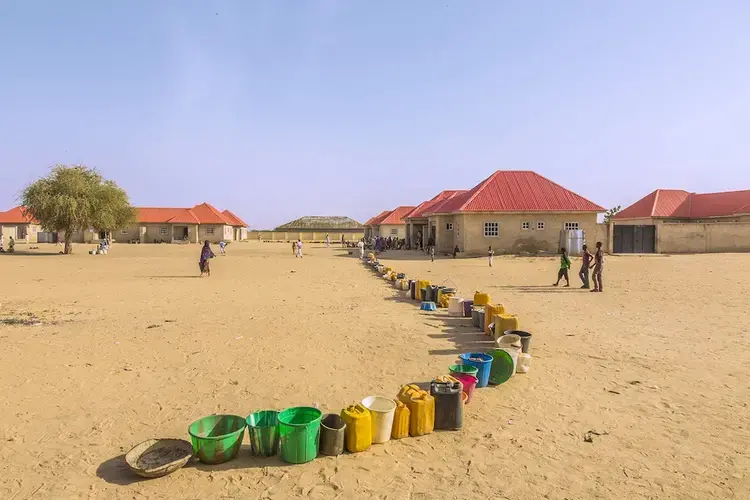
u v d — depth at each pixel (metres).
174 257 38.84
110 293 17.34
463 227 35.75
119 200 46.38
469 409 6.60
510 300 15.77
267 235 94.00
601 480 4.77
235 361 8.59
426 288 15.11
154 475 4.70
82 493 4.46
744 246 38.25
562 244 35.66
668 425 6.04
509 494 4.51
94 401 6.70
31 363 8.34
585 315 13.06
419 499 4.42
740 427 5.97
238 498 4.42
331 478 4.78
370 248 54.84
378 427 5.54
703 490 4.58
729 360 8.77
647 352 9.32
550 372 8.15
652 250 37.84
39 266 28.81
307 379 7.68
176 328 11.21
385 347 9.62
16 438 5.57
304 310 13.79
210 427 5.48
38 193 38.06
